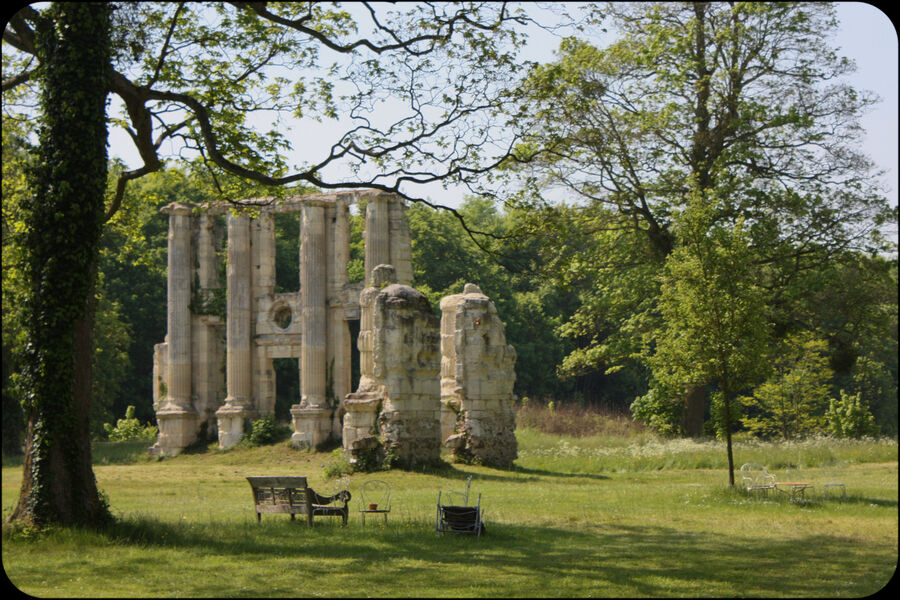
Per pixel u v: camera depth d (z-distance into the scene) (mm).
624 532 18344
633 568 14305
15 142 22391
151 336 69750
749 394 61875
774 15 39094
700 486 27594
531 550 16047
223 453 46344
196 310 50156
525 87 21203
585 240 46281
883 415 63312
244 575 13523
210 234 50875
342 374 45969
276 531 17828
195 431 49219
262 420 46469
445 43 20672
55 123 16812
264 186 24047
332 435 45375
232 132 22203
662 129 41500
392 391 31250
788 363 53188
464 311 34844
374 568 14188
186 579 13164
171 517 20062
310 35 20016
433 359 32094
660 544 16797
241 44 22156
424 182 21391
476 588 12656
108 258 67250
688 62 40375
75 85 16812
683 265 26062
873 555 15578
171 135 21609
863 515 21000
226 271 54844
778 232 40938
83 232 16969
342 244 46469
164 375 51219
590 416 55750
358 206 48969
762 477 25172
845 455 36312
